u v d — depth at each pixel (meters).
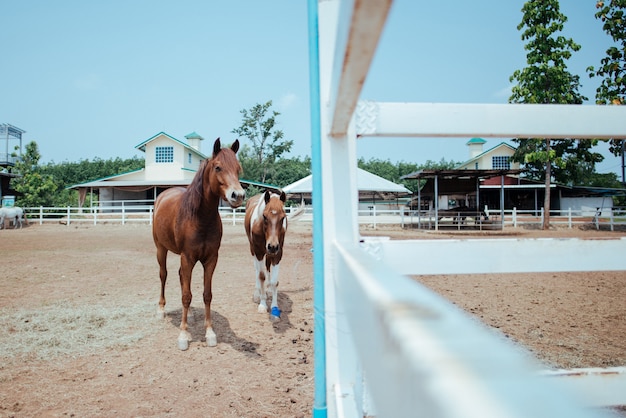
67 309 4.79
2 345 3.62
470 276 7.08
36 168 30.78
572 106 1.11
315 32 1.60
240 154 45.94
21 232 16.77
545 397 0.15
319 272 1.56
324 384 1.57
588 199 29.08
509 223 20.70
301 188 23.88
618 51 11.55
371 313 0.35
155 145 30.00
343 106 0.81
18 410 2.54
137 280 6.68
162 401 2.66
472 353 0.18
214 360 3.34
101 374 3.07
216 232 3.70
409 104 1.12
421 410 0.19
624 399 1.23
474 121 1.11
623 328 3.85
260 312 4.73
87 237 14.56
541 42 16.72
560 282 6.46
